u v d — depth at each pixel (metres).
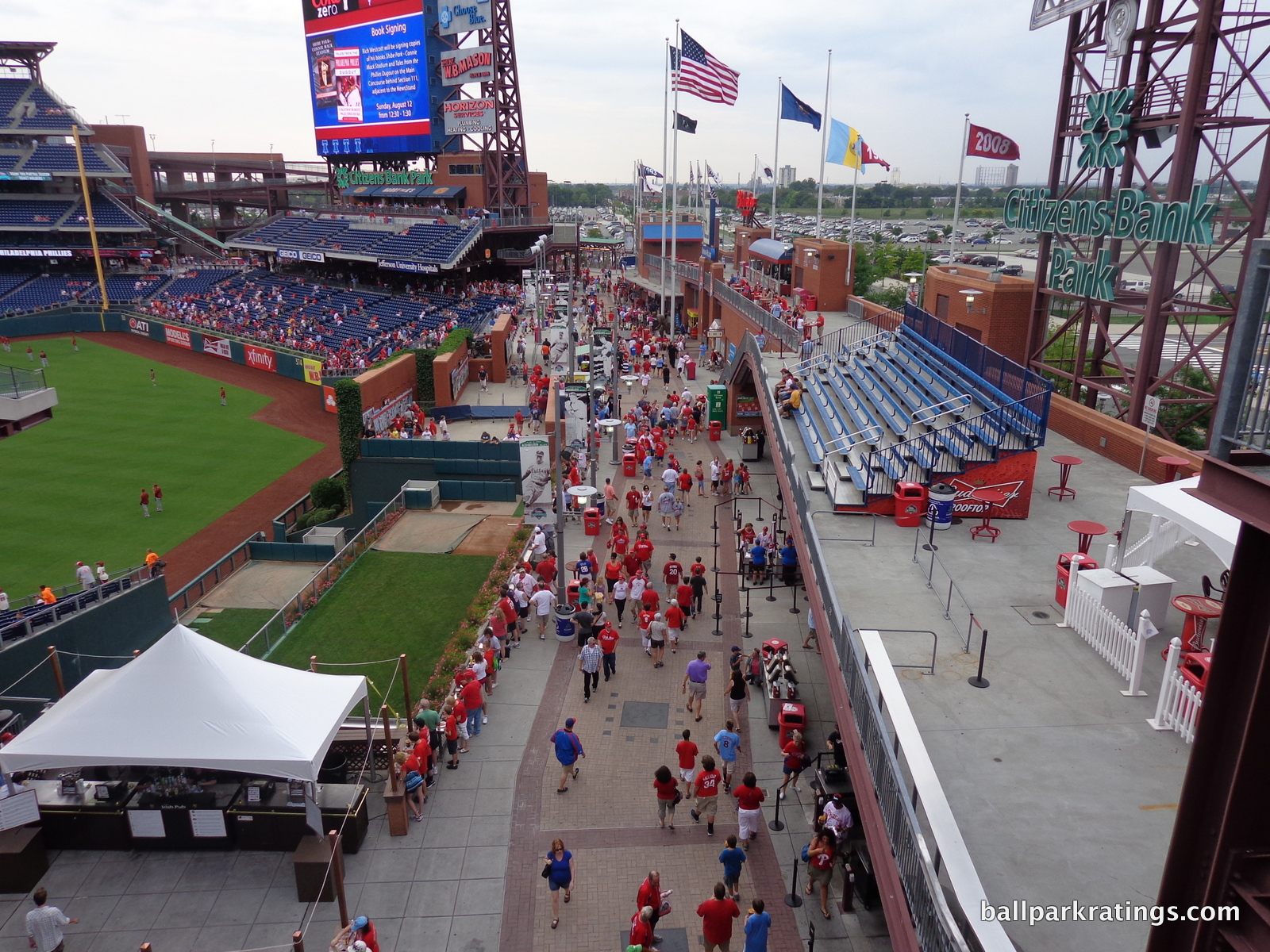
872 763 10.62
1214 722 5.38
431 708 17.03
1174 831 5.58
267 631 23.38
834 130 44.81
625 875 14.13
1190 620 12.42
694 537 28.88
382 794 16.20
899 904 9.12
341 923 12.75
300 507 36.88
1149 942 5.75
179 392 57.31
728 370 41.50
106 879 14.16
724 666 20.62
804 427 25.00
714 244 66.56
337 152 83.88
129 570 25.73
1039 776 10.37
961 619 14.34
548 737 17.92
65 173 88.44
